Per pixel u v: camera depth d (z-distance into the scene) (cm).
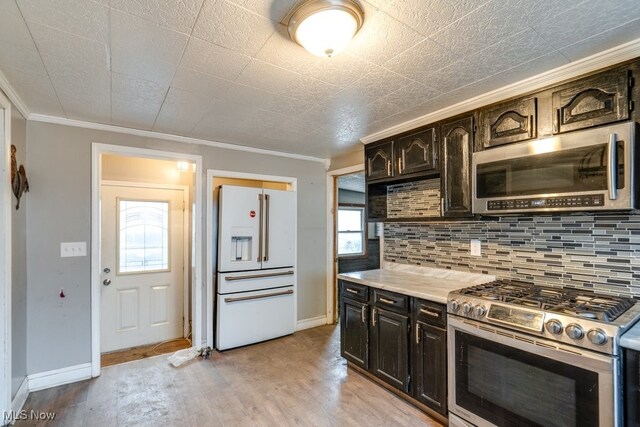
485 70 184
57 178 263
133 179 372
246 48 160
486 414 180
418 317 224
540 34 150
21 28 142
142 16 135
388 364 246
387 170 296
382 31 146
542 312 159
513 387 168
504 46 159
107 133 285
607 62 166
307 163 412
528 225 228
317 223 421
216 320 339
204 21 138
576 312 155
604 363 138
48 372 256
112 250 360
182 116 259
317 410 227
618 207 154
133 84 200
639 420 132
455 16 136
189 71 184
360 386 260
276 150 376
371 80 196
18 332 229
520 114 201
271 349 337
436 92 213
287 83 199
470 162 228
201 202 334
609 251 191
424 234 299
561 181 173
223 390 254
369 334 265
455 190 238
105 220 357
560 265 212
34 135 254
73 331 267
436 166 253
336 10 126
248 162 363
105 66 178
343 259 634
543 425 156
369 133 306
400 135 284
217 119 266
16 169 225
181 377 275
